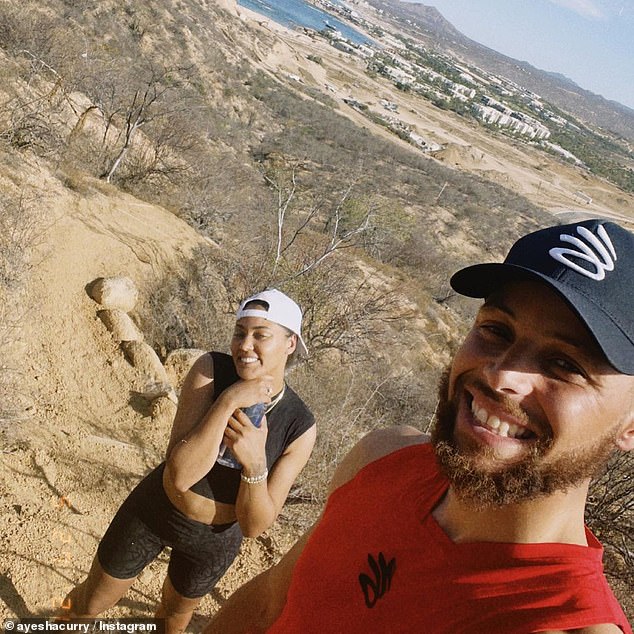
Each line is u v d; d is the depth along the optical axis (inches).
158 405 151.0
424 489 32.3
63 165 276.8
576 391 23.9
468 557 27.2
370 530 32.9
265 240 338.0
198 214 369.4
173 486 59.6
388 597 29.3
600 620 22.9
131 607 84.0
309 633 32.2
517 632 23.8
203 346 217.0
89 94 430.9
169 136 433.1
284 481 60.6
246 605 43.8
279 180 607.8
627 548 130.9
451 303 571.5
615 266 24.3
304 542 40.7
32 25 447.2
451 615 26.3
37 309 165.8
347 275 283.3
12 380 130.4
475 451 25.1
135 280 220.4
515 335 25.4
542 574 25.0
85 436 127.6
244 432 56.1
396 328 358.0
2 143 239.5
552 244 25.7
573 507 25.8
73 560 91.9
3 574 83.4
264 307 59.3
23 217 188.2
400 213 583.8
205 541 61.9
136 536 62.6
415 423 234.8
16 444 112.0
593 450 24.4
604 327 23.3
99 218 250.1
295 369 186.5
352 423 158.6
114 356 166.1
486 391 25.3
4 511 95.0
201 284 250.7
